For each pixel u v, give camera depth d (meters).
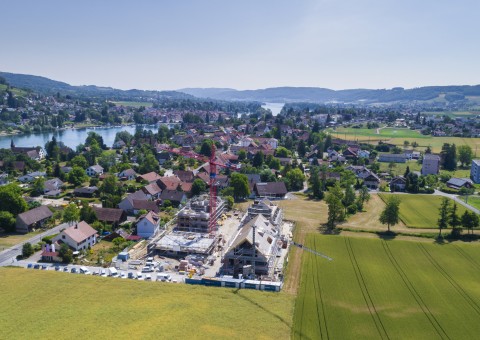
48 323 72.19
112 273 97.62
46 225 132.00
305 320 77.62
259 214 120.06
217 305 81.38
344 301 85.62
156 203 154.88
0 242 116.50
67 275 94.50
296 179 191.50
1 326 70.81
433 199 173.00
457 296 88.56
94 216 132.75
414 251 113.75
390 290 90.88
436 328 76.31
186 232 124.69
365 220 142.25
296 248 115.81
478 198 175.12
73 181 189.00
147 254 112.19
